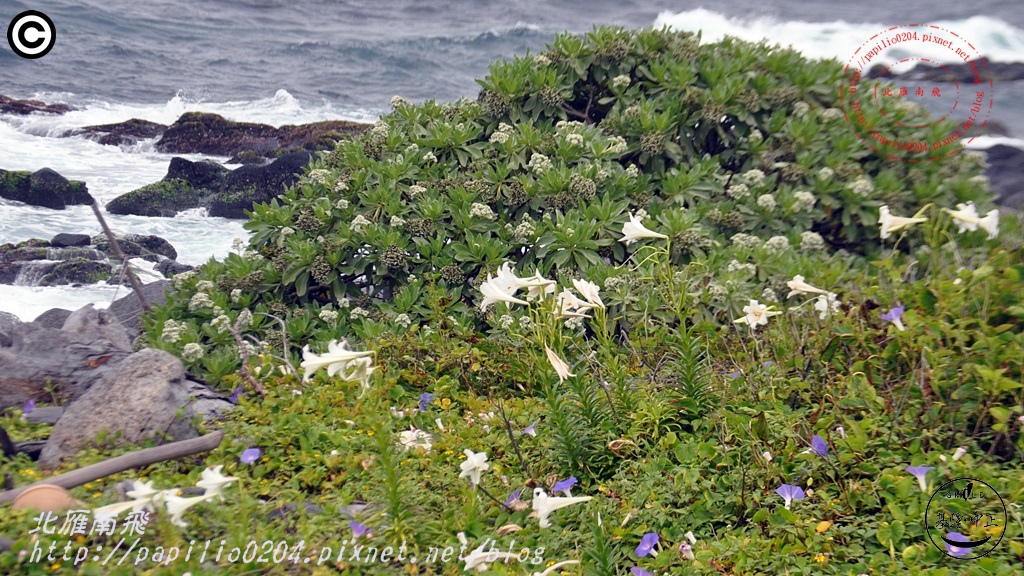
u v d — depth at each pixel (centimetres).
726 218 819
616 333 718
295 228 838
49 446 507
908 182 871
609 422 505
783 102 918
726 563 388
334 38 4534
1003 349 464
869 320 544
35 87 3048
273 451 510
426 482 486
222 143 2405
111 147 2412
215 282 802
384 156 901
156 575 371
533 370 625
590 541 419
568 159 845
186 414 538
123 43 3962
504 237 795
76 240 1448
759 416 453
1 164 2031
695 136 912
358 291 799
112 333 699
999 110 2081
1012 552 369
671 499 439
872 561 371
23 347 632
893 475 421
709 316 679
